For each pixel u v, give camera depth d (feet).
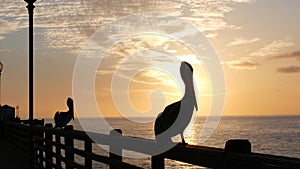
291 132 411.34
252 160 11.89
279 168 10.96
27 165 49.24
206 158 14.05
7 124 87.76
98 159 25.16
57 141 36.65
